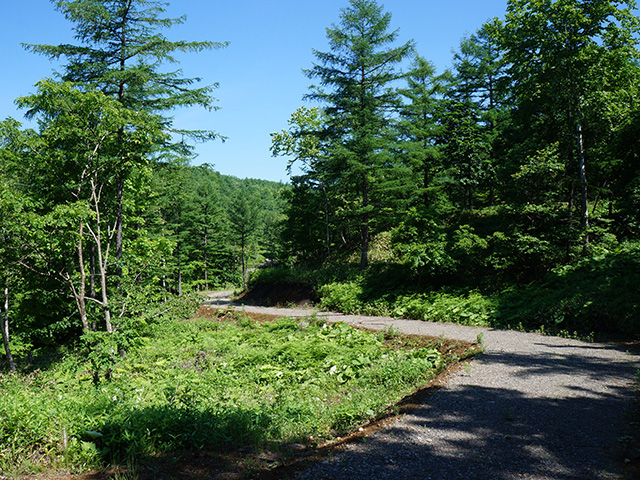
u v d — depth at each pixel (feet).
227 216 208.03
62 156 35.99
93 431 18.47
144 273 42.29
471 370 27.61
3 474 15.97
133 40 50.72
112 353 33.17
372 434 18.15
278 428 20.93
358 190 94.32
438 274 62.95
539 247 49.70
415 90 89.20
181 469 16.08
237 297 104.73
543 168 51.11
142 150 39.55
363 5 73.77
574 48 52.80
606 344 34.32
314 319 57.31
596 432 17.42
